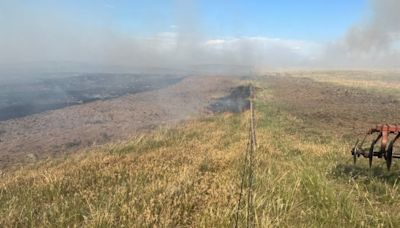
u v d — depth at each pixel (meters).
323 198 6.34
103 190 6.71
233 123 16.12
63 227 5.34
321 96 26.55
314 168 8.28
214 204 5.85
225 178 7.13
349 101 23.84
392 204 6.42
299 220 5.66
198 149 10.59
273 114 18.06
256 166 8.05
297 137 13.01
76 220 5.54
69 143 15.48
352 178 7.57
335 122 16.38
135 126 18.73
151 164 8.59
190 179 7.11
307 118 17.45
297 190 6.65
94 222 5.20
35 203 6.30
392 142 6.94
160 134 14.21
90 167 8.77
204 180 7.13
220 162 8.61
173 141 12.44
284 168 8.33
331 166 8.66
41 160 12.60
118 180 7.41
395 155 7.24
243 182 6.85
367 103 22.77
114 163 9.13
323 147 10.93
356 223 5.62
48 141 15.86
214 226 5.13
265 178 7.06
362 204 6.54
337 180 7.83
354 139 12.77
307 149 10.67
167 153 10.05
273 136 12.57
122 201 5.98
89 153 11.62
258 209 5.66
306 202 6.38
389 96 25.86
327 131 14.30
